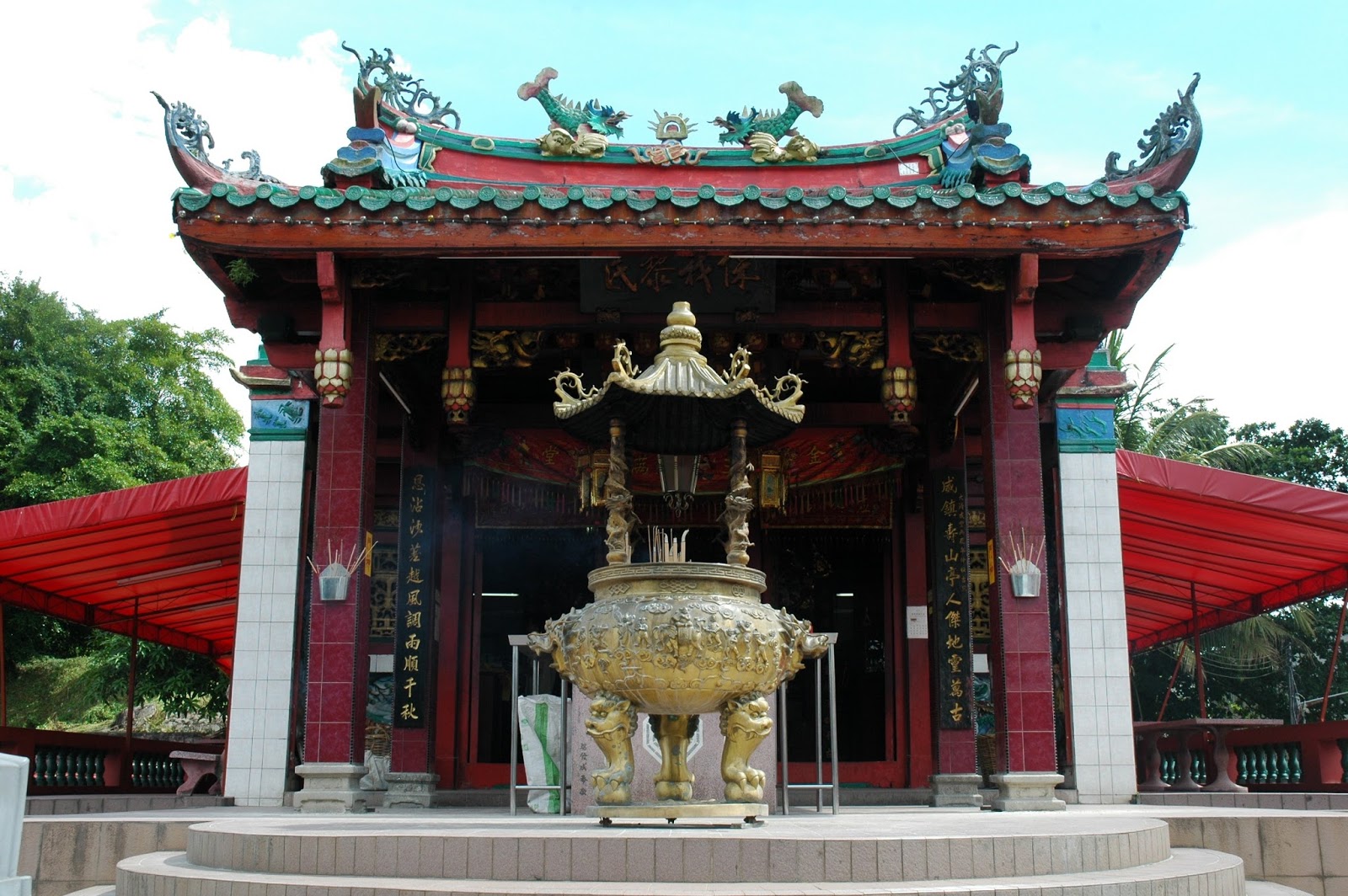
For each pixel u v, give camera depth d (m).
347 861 7.64
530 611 21.20
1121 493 19.77
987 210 14.47
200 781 21.77
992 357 15.96
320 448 15.57
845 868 7.23
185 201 14.23
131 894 8.20
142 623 28.28
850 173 17.84
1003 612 15.17
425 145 17.44
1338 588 22.92
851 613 21.38
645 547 20.45
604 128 18.16
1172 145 15.23
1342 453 42.81
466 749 20.16
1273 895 9.03
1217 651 38.88
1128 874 7.66
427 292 16.83
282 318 16.23
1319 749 19.70
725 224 14.51
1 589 23.38
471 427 18.67
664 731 9.98
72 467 39.78
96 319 44.16
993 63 15.71
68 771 21.27
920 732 19.78
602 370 17.47
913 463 20.44
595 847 7.24
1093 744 18.06
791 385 17.20
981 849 7.53
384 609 20.30
